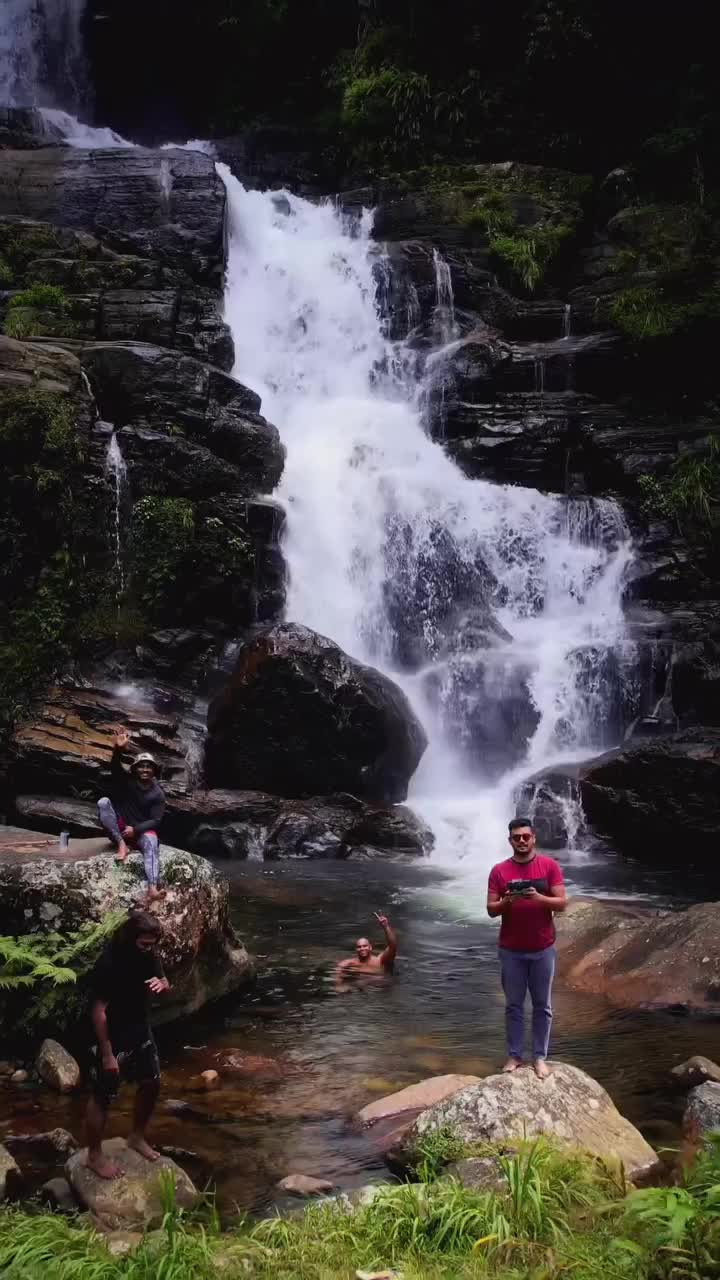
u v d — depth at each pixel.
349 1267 4.96
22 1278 4.66
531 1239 5.16
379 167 34.00
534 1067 6.76
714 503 23.75
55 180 27.00
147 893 8.77
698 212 29.08
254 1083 7.80
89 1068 8.12
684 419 26.03
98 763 16.64
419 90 34.06
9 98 38.84
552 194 31.50
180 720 18.77
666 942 10.34
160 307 23.52
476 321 28.95
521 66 34.31
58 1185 6.03
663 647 20.69
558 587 24.11
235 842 16.50
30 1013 8.34
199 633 20.52
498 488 24.86
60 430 19.09
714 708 20.02
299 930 12.20
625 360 26.58
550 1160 5.78
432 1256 5.02
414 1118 7.02
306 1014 9.38
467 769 20.14
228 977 9.79
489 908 7.40
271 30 36.81
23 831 10.59
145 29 37.81
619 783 17.39
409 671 22.39
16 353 19.94
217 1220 5.41
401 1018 9.29
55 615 18.62
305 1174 6.38
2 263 23.83
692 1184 5.08
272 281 28.83
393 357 28.36
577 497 24.95
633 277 28.27
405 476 24.41
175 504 20.55
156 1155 6.29
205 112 38.78
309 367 27.95
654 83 33.62
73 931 8.63
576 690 20.52
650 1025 9.17
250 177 34.44
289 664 17.48
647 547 23.78
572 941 11.27
